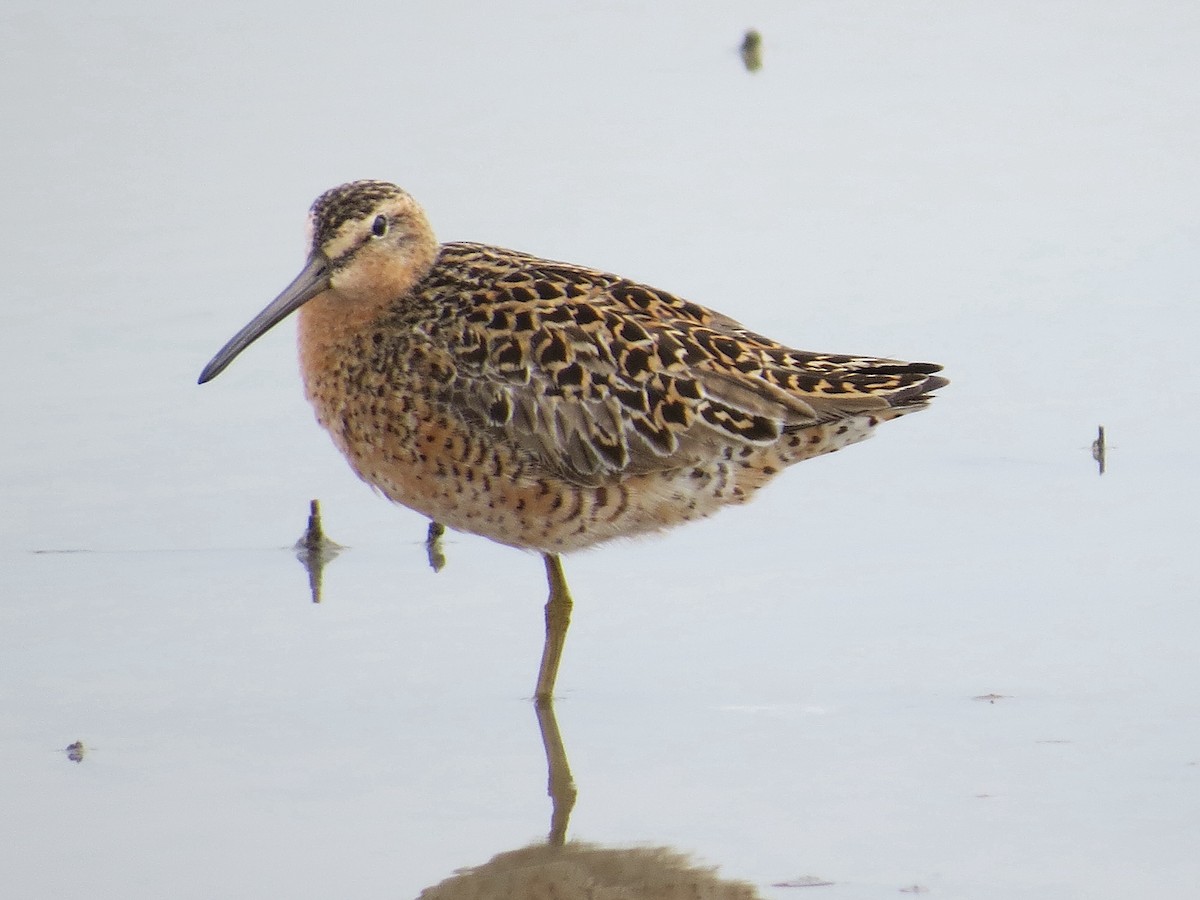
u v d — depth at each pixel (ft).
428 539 45.88
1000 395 49.96
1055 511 44.96
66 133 63.57
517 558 45.16
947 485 46.47
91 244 57.93
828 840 33.14
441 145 63.00
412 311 40.37
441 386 39.81
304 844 33.50
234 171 61.72
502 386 39.65
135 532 45.19
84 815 34.30
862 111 65.67
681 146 63.26
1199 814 33.42
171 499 46.70
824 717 37.58
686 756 36.40
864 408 40.37
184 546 44.80
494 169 61.52
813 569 43.39
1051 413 49.11
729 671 39.52
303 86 66.74
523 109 65.51
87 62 67.62
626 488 40.14
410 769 36.22
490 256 41.81
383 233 40.22
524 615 42.65
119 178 61.41
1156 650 39.29
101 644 40.68
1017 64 68.74
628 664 40.22
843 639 40.50
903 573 42.93
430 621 42.22
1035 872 31.78
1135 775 34.86
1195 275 55.16
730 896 31.55
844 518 45.42
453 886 32.19
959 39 70.85
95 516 45.70
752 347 40.75
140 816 34.35
